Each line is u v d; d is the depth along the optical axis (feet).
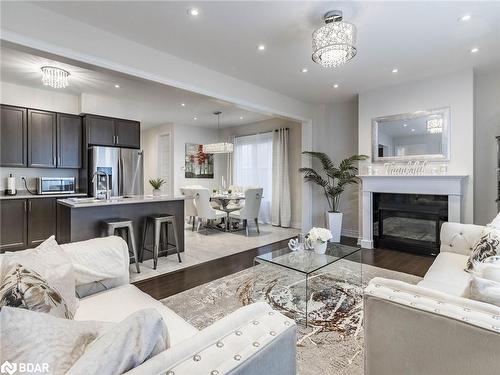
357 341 6.53
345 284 9.78
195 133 25.88
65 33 8.50
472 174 12.46
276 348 2.83
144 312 2.60
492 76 12.94
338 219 16.25
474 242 8.21
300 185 20.97
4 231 13.61
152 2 7.85
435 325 3.31
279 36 9.75
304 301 8.50
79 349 2.41
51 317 2.52
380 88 14.94
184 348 2.50
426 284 6.17
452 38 9.78
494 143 12.92
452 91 12.89
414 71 12.74
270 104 15.39
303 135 18.40
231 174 26.03
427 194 13.25
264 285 9.73
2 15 7.45
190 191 19.07
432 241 13.51
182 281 10.23
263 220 23.43
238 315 3.07
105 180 16.10
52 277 4.16
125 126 17.79
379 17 8.52
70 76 13.12
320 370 5.54
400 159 14.33
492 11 8.19
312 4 7.97
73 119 16.53
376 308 3.78
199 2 7.88
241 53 10.99
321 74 13.10
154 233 11.77
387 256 13.37
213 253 13.92
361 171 15.75
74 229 10.65
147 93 15.92
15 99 14.58
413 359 3.50
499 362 2.93
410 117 13.98
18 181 15.44
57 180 15.96
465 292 3.91
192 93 12.10
